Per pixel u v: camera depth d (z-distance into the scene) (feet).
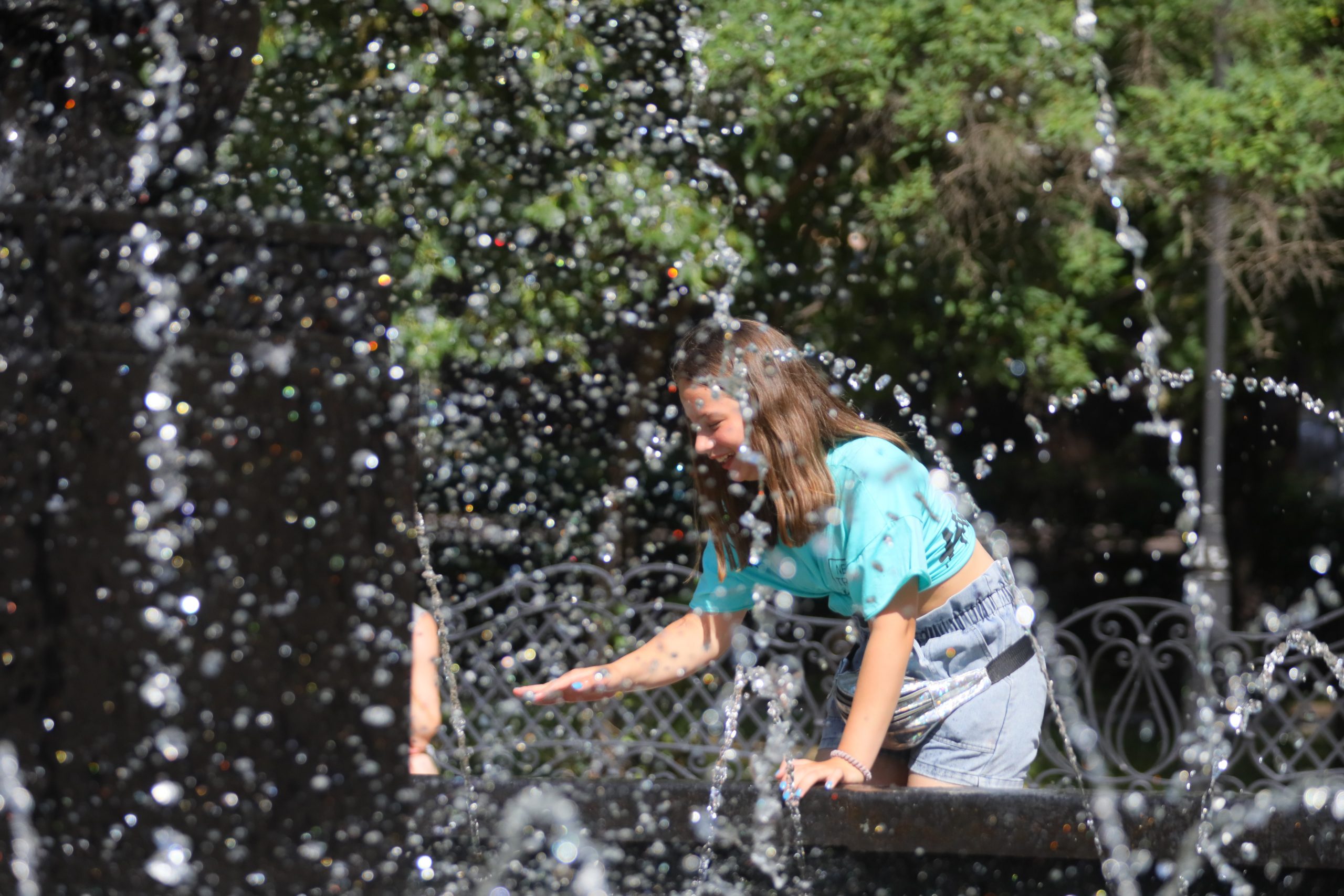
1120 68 61.21
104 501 15.02
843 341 67.36
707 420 20.76
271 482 15.42
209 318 15.35
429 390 50.01
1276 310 74.02
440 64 48.98
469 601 50.60
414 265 49.32
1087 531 100.01
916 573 20.29
